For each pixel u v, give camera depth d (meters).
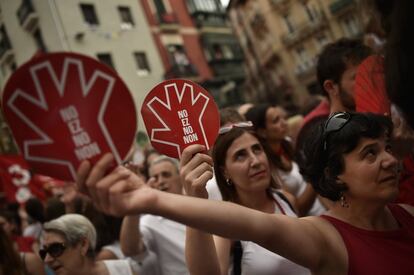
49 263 2.01
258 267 1.61
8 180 5.19
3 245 1.72
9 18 7.29
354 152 1.23
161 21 18.08
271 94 27.77
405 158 1.69
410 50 0.81
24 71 0.71
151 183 2.57
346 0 18.39
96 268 2.07
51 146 0.73
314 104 4.04
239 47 24.86
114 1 14.80
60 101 0.73
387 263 1.15
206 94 1.26
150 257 2.23
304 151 1.39
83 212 2.62
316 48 22.55
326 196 1.31
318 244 1.14
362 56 1.98
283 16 24.14
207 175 1.09
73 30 11.99
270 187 2.10
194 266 1.30
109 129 0.74
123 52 14.62
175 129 1.22
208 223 0.92
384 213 1.31
